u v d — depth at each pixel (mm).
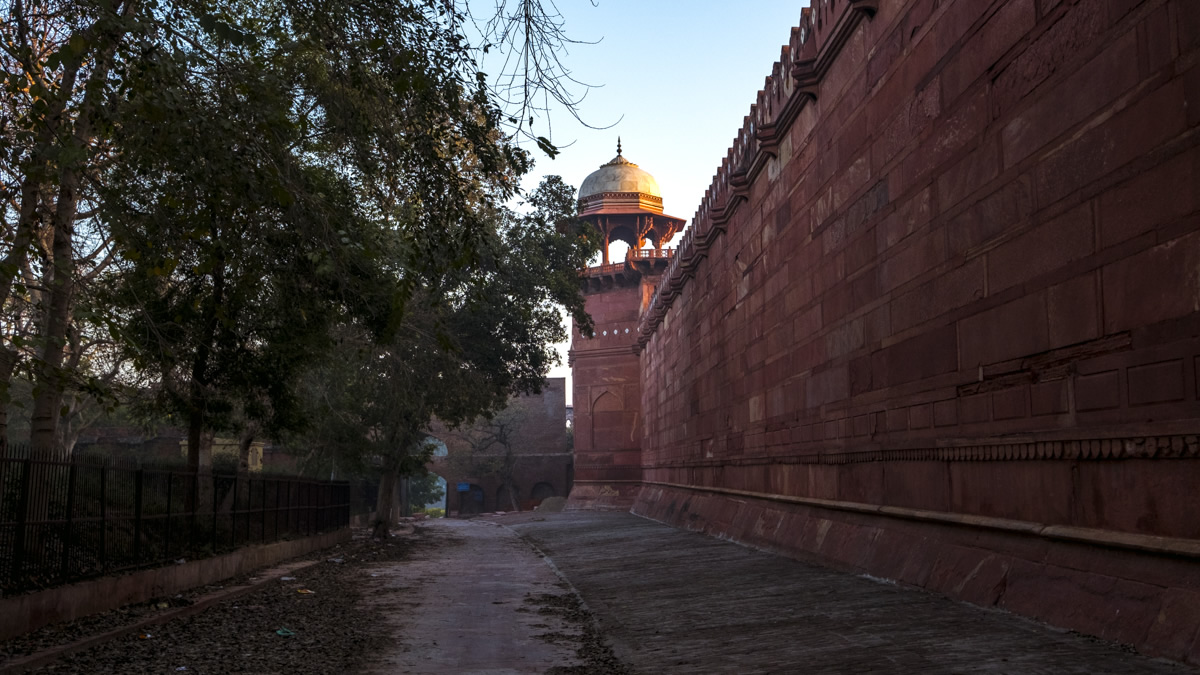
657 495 33062
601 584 13375
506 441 61500
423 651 7895
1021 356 7906
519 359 26719
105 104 7703
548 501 52750
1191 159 5801
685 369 27594
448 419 26516
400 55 7855
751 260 18594
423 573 15820
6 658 7086
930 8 9867
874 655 6543
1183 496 5871
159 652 7781
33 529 8742
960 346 9078
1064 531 7148
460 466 62938
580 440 45312
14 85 7145
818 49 13617
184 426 16156
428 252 9039
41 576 8844
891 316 10914
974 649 6359
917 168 10172
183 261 10875
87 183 8836
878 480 11383
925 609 8281
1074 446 7059
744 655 7164
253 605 11180
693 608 10016
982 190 8641
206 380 14195
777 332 16422
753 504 18188
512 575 15445
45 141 7629
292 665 7219
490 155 8594
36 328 10430
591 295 45438
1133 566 6348
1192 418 5750
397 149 8750
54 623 8656
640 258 43062
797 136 15141
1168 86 6023
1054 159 7402
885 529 11047
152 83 7312
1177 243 5914
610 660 7441
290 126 8266
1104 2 6734
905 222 10508
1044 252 7547
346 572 16016
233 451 37156
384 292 13672
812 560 13180
